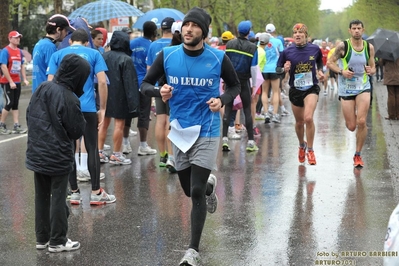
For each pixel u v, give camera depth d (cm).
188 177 585
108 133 1432
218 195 808
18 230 668
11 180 925
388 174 910
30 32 4800
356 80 932
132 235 642
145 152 1124
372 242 607
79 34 752
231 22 4388
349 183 859
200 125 565
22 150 1208
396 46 1549
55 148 567
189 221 690
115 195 819
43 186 595
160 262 561
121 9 1573
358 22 912
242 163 1027
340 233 637
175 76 564
